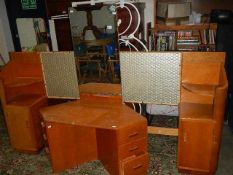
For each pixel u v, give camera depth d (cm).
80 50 248
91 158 259
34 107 263
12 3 470
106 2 239
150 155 261
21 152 280
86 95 262
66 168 246
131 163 218
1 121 357
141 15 300
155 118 336
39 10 461
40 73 276
